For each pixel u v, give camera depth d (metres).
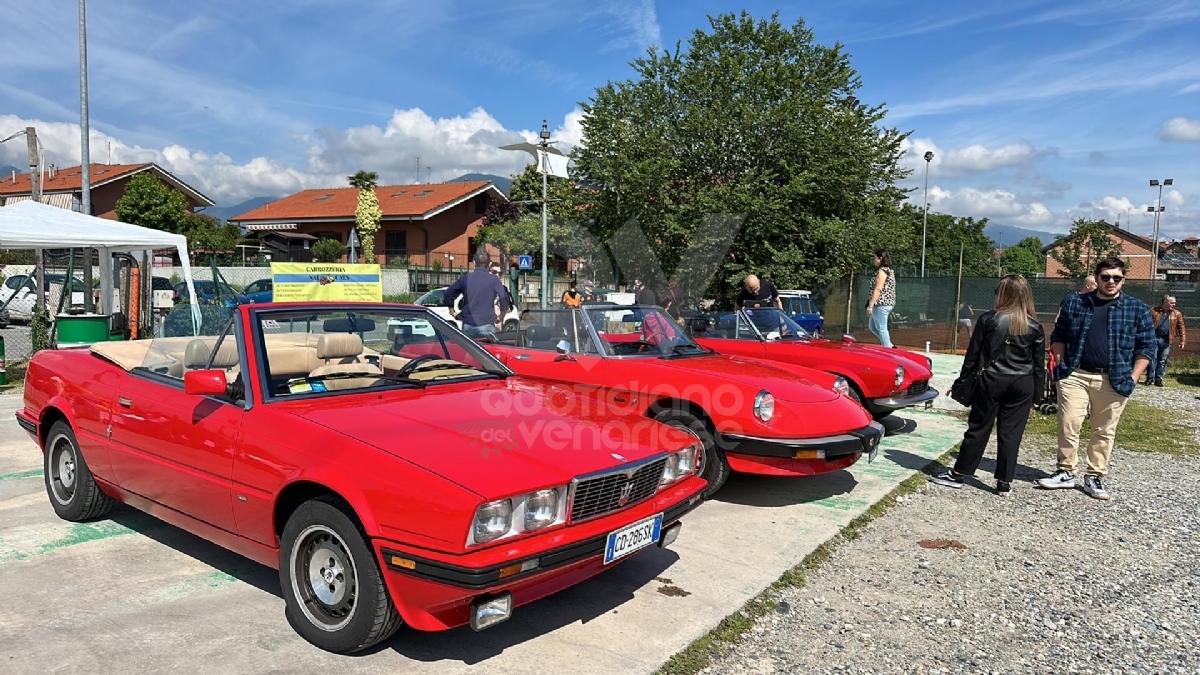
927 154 38.00
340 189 45.16
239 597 3.61
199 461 3.51
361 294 13.84
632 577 4.03
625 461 3.23
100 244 11.33
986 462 7.00
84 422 4.29
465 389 3.95
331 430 3.11
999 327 5.79
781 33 20.94
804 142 18.58
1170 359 15.48
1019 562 4.48
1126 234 58.53
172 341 4.19
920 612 3.76
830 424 5.26
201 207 45.09
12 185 44.53
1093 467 5.92
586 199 20.52
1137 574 4.34
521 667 3.04
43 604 3.48
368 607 2.90
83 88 15.20
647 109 19.94
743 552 4.44
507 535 2.78
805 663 3.21
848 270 20.47
